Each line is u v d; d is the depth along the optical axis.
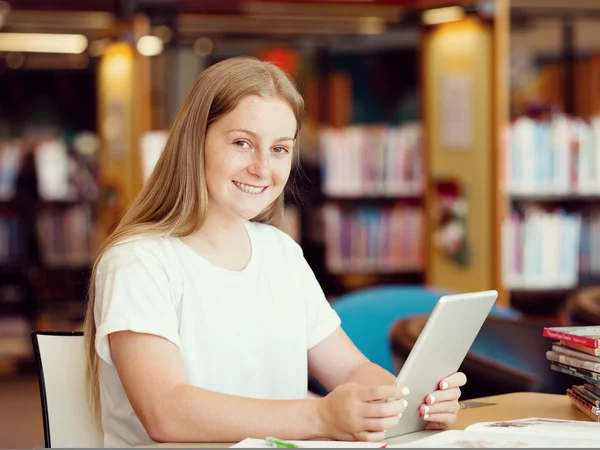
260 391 2.03
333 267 5.82
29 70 6.84
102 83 6.02
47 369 2.05
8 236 6.51
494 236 5.34
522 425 1.79
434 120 5.55
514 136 5.48
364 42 6.36
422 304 3.65
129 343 1.81
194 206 1.99
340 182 5.81
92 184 6.63
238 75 1.94
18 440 4.78
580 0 5.53
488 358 3.11
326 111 6.23
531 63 6.02
